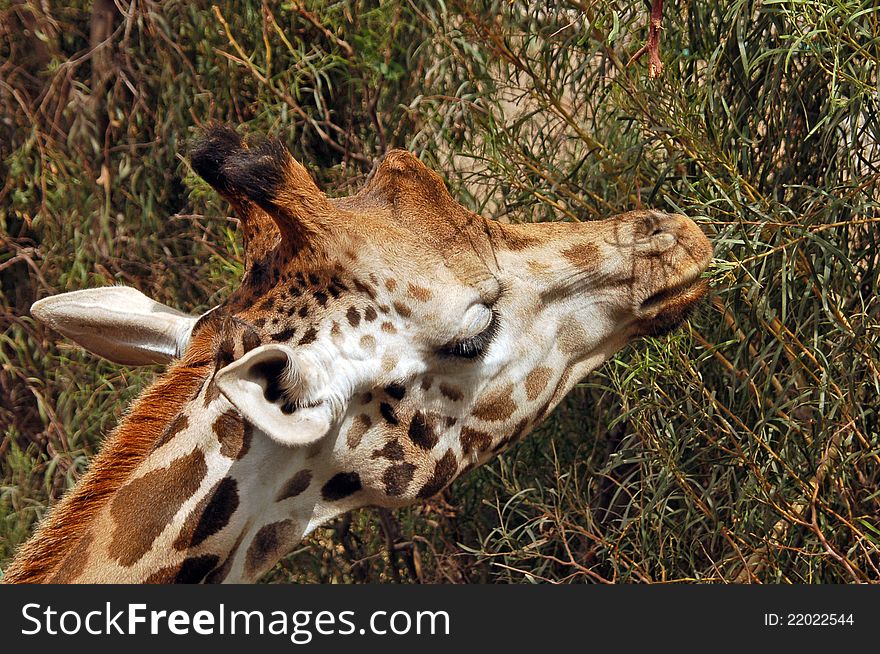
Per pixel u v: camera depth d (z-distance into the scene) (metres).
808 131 3.51
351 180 4.18
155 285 4.50
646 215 3.04
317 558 4.36
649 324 3.06
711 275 3.23
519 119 3.96
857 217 3.43
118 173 4.55
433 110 4.06
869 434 3.52
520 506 4.11
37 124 4.49
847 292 3.56
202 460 2.55
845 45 3.29
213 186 2.81
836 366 3.39
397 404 2.72
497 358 2.84
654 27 2.99
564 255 2.95
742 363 3.56
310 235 2.63
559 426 4.11
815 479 3.36
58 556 2.58
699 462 3.67
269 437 2.41
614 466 3.53
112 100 4.54
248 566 2.65
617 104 3.71
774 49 3.27
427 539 4.25
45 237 4.54
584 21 3.73
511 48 3.87
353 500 2.77
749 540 3.53
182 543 2.53
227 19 4.43
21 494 4.34
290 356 2.41
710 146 3.44
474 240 2.82
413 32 4.21
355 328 2.65
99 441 4.35
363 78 4.25
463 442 2.87
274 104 4.38
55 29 4.70
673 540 3.72
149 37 4.60
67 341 4.47
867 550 3.37
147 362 3.08
